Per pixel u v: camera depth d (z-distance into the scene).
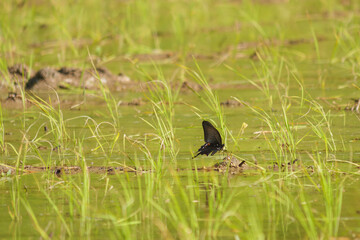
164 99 13.99
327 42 21.88
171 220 7.63
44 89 16.30
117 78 17.22
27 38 23.88
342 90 15.40
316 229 7.36
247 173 9.61
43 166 10.31
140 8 24.55
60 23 21.61
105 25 24.38
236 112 13.79
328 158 10.21
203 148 8.36
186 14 26.41
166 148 10.95
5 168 10.16
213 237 7.13
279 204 8.16
